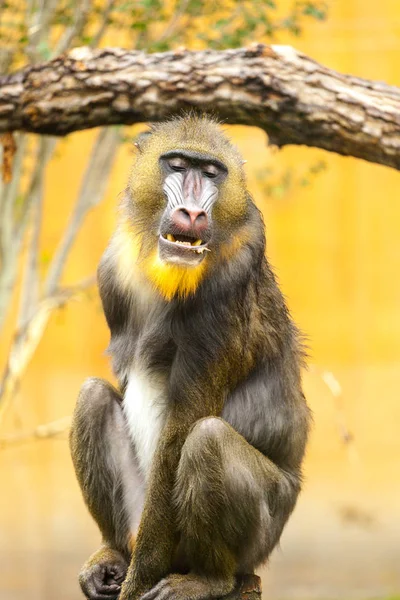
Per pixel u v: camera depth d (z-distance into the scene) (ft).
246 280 37.24
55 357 100.48
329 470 98.78
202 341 36.73
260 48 41.27
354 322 102.37
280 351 38.73
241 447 36.11
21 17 64.34
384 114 40.50
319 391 100.99
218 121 40.86
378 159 41.34
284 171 84.17
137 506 38.70
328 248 102.53
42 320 57.72
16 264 58.13
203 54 41.65
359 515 95.91
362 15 101.30
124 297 38.55
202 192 35.86
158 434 37.86
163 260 35.45
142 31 56.24
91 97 42.01
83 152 98.63
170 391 36.86
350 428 100.37
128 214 37.58
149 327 37.86
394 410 100.89
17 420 65.51
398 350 102.06
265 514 36.73
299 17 68.90
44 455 98.22
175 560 37.19
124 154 95.61
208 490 34.99
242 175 37.11
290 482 38.40
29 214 60.18
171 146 36.50
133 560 36.40
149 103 41.78
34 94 42.19
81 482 38.65
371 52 101.24
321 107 40.83
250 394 38.09
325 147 42.04
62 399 100.27
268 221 102.32
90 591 37.78
